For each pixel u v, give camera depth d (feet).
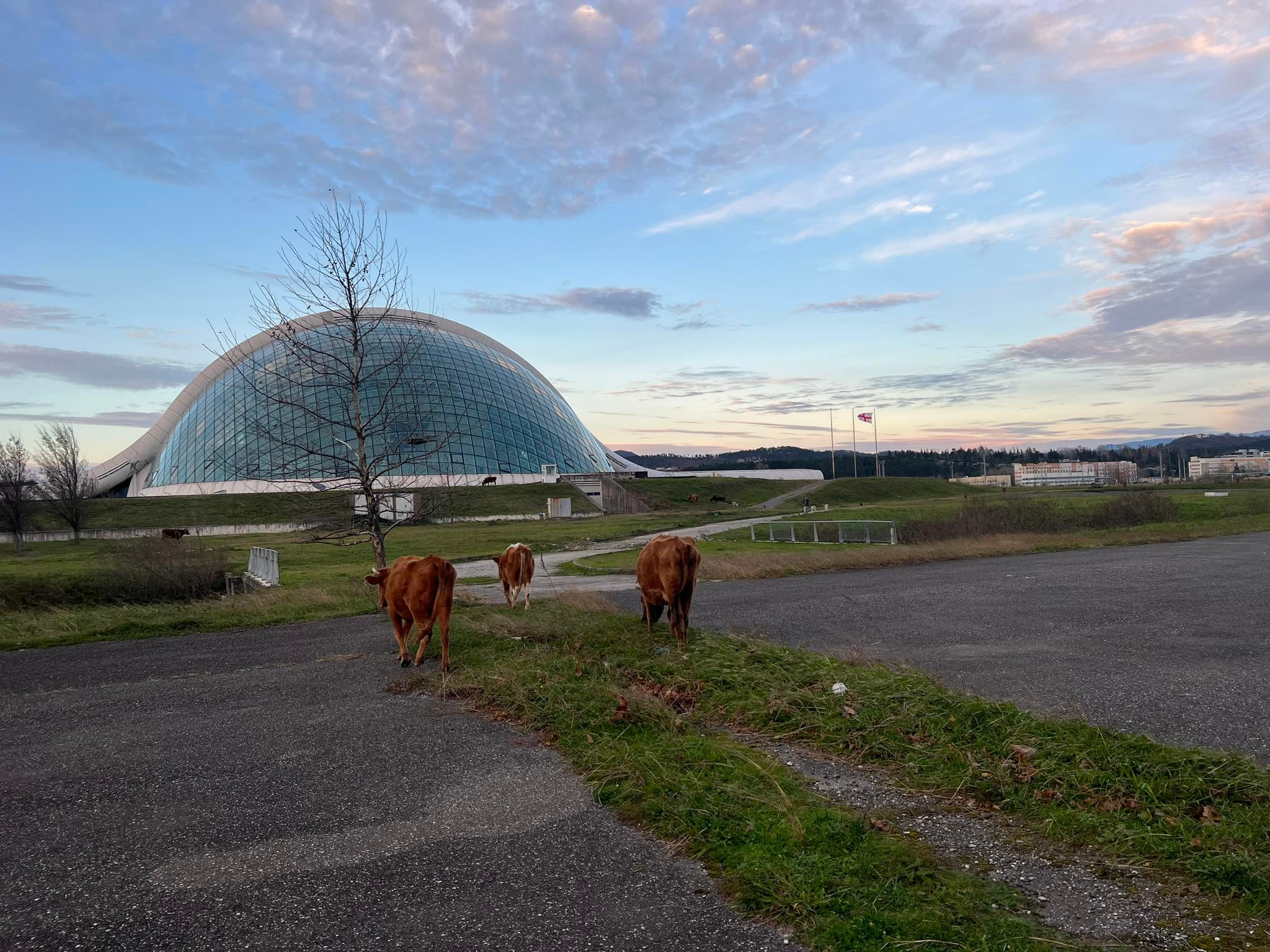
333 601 55.83
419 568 32.50
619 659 30.78
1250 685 26.13
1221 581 55.77
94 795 18.99
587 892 13.39
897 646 34.73
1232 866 13.38
